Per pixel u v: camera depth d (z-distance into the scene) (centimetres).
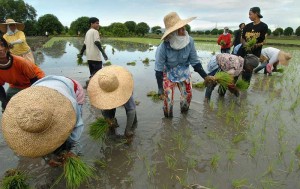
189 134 454
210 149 408
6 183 300
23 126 244
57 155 308
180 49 454
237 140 428
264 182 329
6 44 366
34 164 375
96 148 414
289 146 411
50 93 273
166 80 497
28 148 263
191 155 393
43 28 5403
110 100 381
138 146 420
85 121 510
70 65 1134
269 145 414
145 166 370
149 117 525
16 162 379
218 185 326
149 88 740
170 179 341
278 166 361
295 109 565
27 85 417
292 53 1534
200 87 727
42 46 2309
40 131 260
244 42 701
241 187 319
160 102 610
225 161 376
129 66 1122
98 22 762
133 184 333
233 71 555
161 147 416
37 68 407
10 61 373
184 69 490
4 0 5159
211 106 565
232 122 502
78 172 291
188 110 558
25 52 686
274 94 674
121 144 424
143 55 1567
